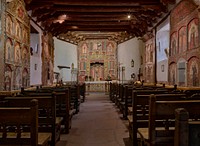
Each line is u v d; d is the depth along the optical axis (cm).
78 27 1423
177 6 827
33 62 1030
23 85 818
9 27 668
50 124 394
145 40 1434
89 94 1748
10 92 591
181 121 154
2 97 449
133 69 1767
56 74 1620
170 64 922
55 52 1658
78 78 1958
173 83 884
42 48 1150
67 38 1797
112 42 1972
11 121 227
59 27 1385
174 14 863
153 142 265
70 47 1867
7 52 656
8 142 246
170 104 244
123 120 746
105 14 1146
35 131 232
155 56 1207
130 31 1525
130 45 1798
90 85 1891
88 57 1978
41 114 430
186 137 153
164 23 1021
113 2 948
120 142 499
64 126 602
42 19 1091
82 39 1938
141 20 1227
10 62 682
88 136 551
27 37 874
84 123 702
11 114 226
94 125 674
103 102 1266
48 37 1293
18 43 758
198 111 236
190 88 623
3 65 617
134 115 409
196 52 661
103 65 1978
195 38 668
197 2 636
